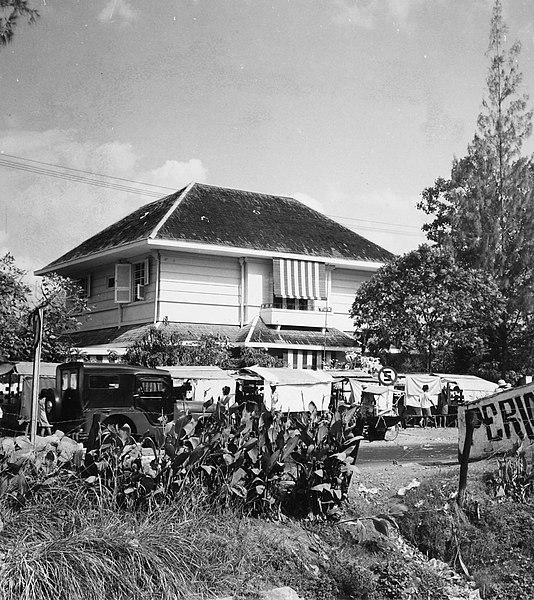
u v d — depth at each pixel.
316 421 12.13
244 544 9.78
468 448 12.99
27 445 10.38
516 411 16.11
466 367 36.66
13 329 26.12
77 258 39.50
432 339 34.12
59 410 18.56
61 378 18.69
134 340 33.38
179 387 22.00
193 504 9.88
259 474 11.05
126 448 10.09
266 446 11.25
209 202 39.94
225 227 38.19
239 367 31.11
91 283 40.97
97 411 18.19
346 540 10.97
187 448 10.35
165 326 33.97
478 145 39.62
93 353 32.28
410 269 35.31
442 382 28.62
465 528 12.22
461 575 11.38
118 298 37.25
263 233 39.19
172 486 10.05
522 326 37.44
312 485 11.34
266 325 37.34
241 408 14.65
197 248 35.69
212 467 10.46
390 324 34.44
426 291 34.59
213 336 32.34
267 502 10.98
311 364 37.06
